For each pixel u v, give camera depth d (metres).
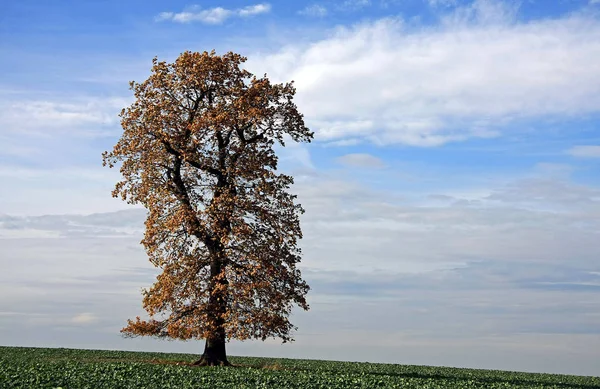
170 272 36.94
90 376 29.22
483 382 35.19
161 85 38.56
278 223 38.06
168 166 38.59
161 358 44.25
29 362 35.66
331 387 29.56
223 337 37.66
